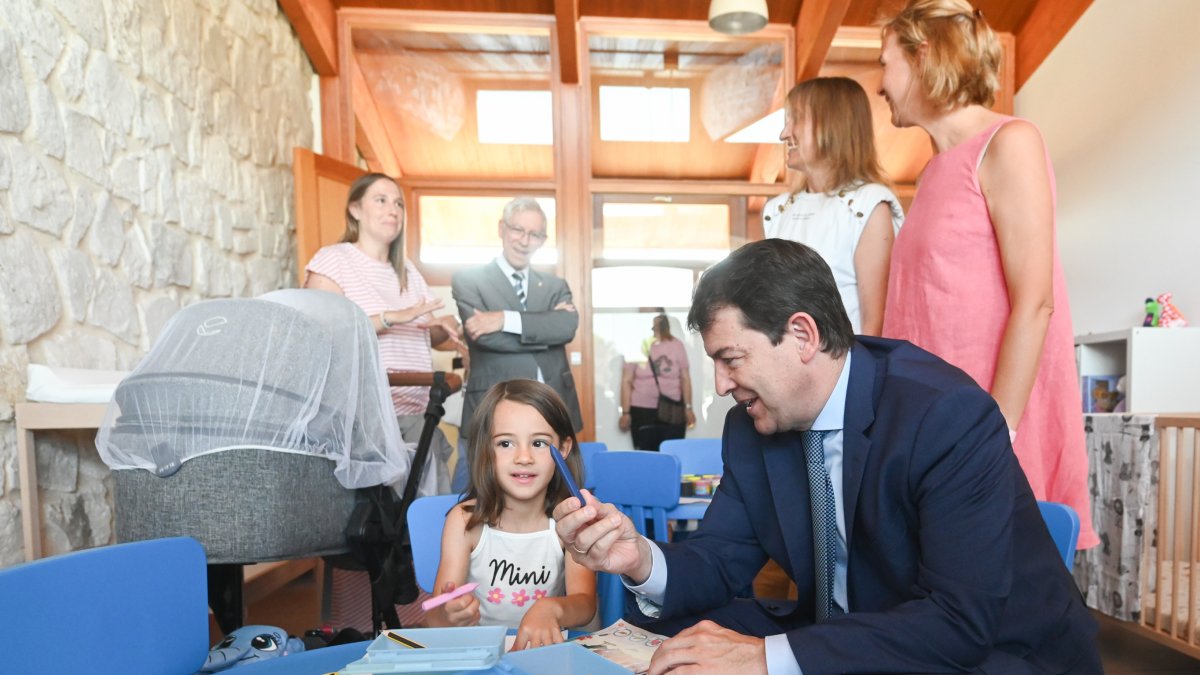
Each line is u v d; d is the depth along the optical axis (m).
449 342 3.03
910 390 0.96
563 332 2.74
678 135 4.83
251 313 1.51
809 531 1.08
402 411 2.39
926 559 0.91
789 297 0.93
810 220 1.81
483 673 0.69
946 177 1.41
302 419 1.48
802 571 1.09
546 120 4.72
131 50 2.62
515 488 1.51
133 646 0.85
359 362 1.64
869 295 1.72
